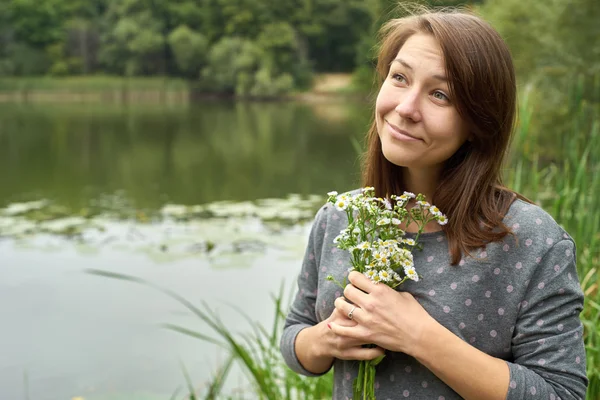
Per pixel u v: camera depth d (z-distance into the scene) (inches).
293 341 42.3
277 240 195.0
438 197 38.2
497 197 38.1
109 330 129.7
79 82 1395.2
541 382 34.1
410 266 35.1
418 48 36.2
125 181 343.9
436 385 36.5
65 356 118.6
